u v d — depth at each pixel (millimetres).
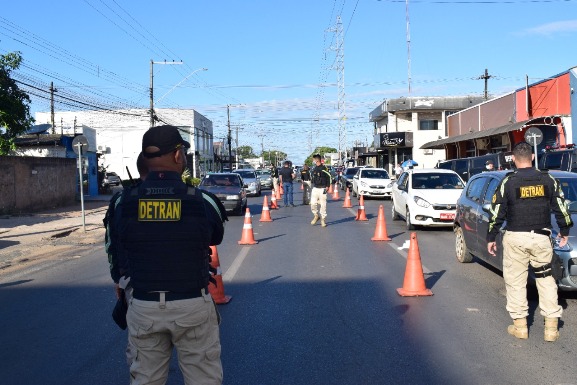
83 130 37219
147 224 3166
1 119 24656
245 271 10242
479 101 53344
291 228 17078
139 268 3170
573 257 7012
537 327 6555
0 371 5457
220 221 3406
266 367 5418
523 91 28734
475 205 9625
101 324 7012
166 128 3352
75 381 5191
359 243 13625
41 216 22453
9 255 13070
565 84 25375
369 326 6699
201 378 3309
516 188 5992
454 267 10219
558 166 17828
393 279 9375
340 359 5605
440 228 16281
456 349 5840
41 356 5867
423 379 5059
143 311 3152
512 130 26344
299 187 48281
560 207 5984
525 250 6016
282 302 7906
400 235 14977
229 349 5945
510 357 5578
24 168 24984
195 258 3199
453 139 37812
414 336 6297
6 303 8242
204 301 3234
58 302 8227
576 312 7133
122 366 5562
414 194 15773
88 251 13531
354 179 33094
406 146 53500
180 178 3369
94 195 39125
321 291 8570
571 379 5000
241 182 23125
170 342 3301
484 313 7180
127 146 60469
